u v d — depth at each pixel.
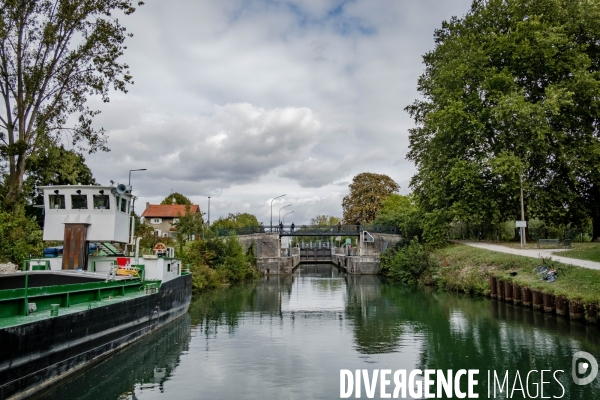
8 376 9.27
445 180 38.59
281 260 61.03
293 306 28.86
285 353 15.75
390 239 60.72
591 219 40.00
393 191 85.50
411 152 46.56
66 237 18.30
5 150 24.30
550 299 21.84
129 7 26.09
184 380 12.51
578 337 17.16
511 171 32.94
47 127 26.55
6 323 9.92
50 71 25.31
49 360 10.76
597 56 34.97
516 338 17.56
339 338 18.41
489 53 36.53
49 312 11.61
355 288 41.47
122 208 19.78
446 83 37.81
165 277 21.14
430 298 31.95
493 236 51.19
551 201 37.06
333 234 61.69
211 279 41.62
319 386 12.08
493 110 33.75
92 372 12.90
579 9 33.75
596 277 21.05
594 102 33.00
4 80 24.91
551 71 35.25
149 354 15.55
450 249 44.09
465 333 19.00
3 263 22.67
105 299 15.35
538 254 31.08
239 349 16.38
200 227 50.25
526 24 34.50
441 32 43.38
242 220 94.25
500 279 28.03
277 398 11.12
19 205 27.05
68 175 29.14
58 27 25.05
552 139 35.72
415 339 18.03
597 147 32.34
